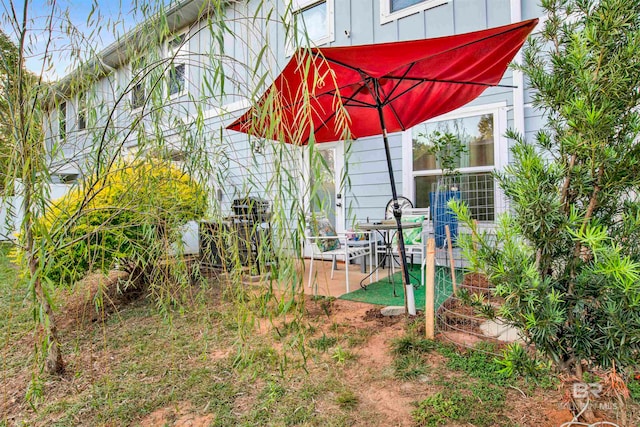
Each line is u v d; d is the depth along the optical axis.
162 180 2.07
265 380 2.13
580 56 1.27
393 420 1.70
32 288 1.42
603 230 1.21
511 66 1.75
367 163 5.54
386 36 5.17
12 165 1.52
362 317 3.13
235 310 2.14
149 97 1.88
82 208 2.01
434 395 1.85
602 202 1.32
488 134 4.51
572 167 1.34
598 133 1.21
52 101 1.93
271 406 1.86
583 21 1.46
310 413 1.78
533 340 1.37
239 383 2.11
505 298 1.36
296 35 1.43
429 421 1.66
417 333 2.65
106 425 1.76
